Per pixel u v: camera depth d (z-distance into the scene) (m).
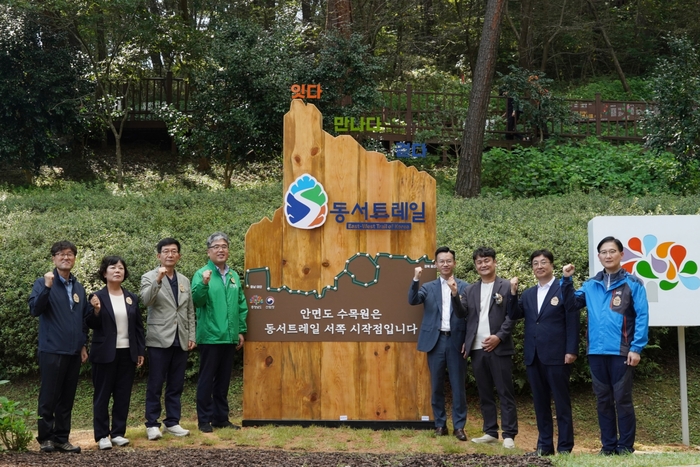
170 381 6.08
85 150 18.66
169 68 19.50
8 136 15.95
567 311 5.57
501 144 17.61
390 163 6.62
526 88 17.42
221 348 6.31
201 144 16.14
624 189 13.92
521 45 21.89
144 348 5.93
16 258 8.45
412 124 17.17
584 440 6.55
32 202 12.36
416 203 6.62
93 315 5.66
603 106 18.20
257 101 15.25
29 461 4.88
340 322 6.56
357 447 5.83
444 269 6.08
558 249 8.45
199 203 12.26
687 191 13.81
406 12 22.38
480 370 5.95
